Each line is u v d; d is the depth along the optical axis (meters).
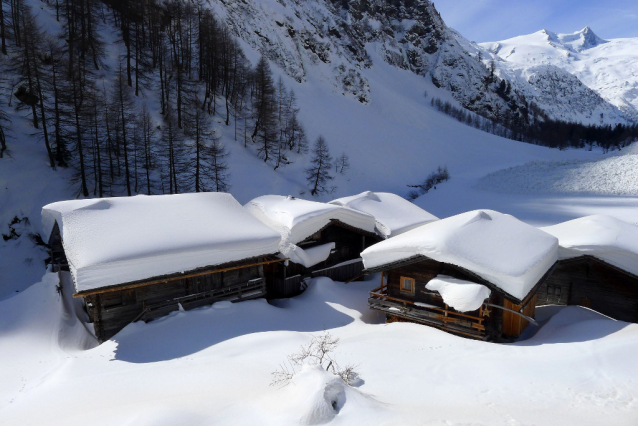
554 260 20.62
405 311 19.88
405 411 9.05
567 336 16.22
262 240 21.69
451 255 17.41
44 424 9.65
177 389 11.84
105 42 64.75
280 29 144.25
